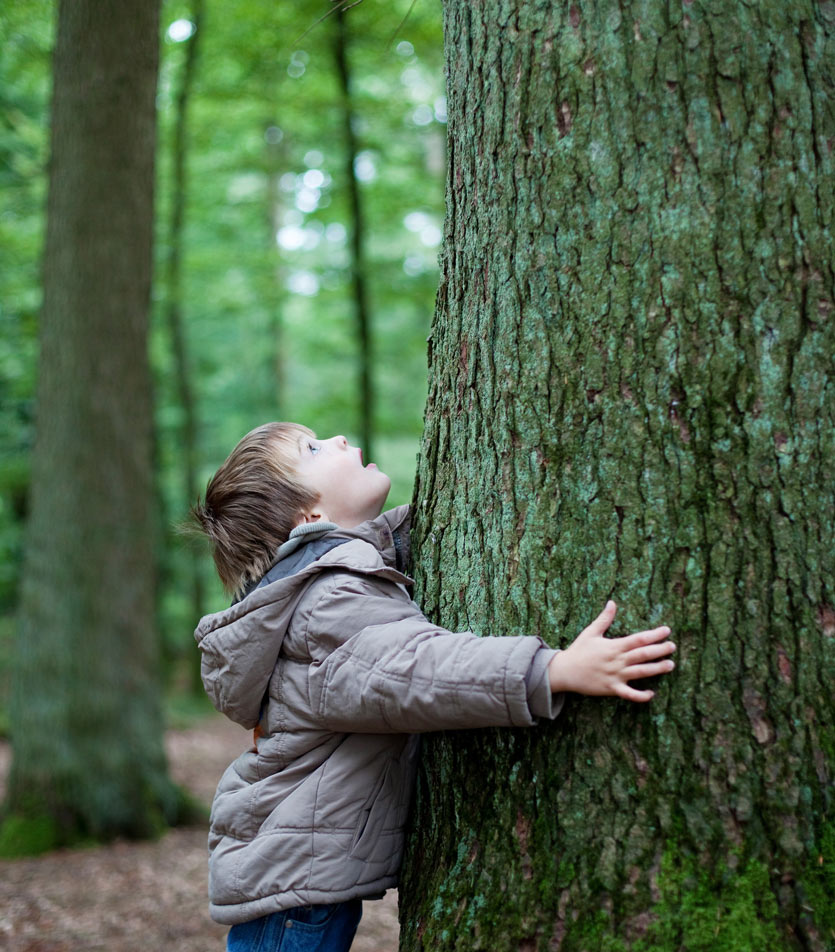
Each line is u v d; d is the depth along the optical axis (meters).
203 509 2.04
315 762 1.75
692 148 1.57
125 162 5.55
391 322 14.76
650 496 1.58
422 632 1.62
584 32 1.64
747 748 1.52
